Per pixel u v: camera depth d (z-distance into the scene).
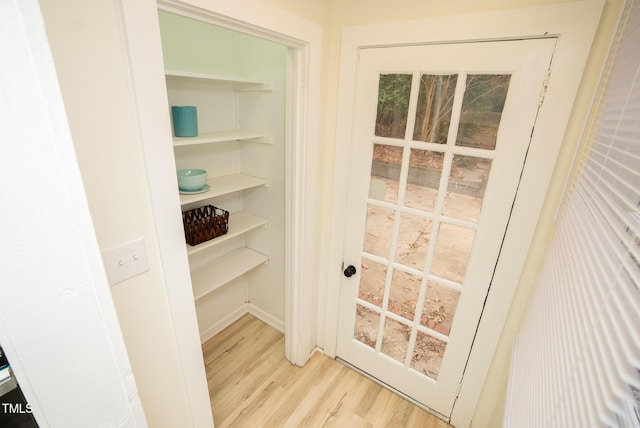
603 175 0.72
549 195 1.13
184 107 1.49
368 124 1.46
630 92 0.63
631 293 0.42
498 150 1.17
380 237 1.60
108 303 0.50
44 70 0.37
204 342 2.19
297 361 2.00
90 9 0.66
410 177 1.42
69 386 0.49
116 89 0.74
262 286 2.33
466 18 1.11
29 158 0.38
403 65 1.29
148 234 0.91
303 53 1.36
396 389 1.83
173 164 0.89
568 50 0.98
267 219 2.10
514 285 1.27
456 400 1.60
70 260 0.44
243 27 1.08
